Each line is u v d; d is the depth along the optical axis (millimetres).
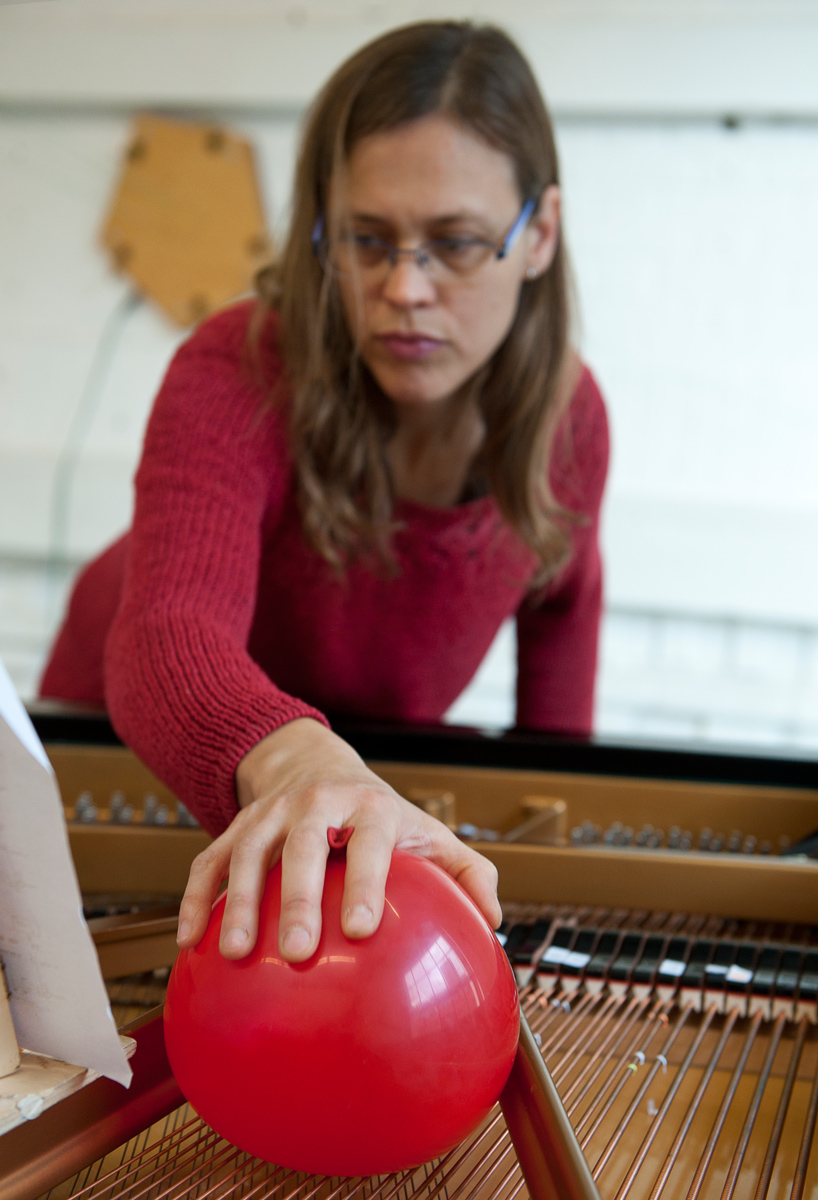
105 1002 352
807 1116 487
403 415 978
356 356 895
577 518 1091
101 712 896
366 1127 352
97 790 841
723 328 2666
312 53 2676
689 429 2707
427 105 778
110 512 2855
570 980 597
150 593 723
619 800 830
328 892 383
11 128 2770
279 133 2748
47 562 2885
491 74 814
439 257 811
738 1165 443
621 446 2734
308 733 561
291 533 969
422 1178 416
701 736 2795
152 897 719
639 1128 471
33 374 2850
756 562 2713
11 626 2896
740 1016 583
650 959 610
